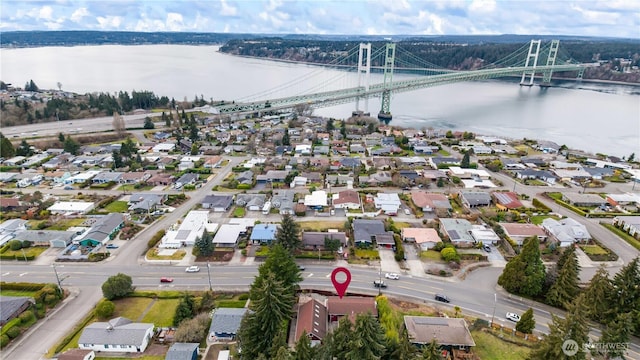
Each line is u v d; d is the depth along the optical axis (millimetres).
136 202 90375
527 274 58375
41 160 118250
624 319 45438
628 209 88875
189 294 57312
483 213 86125
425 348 41969
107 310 53812
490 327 52938
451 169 112062
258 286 53406
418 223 81938
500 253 71562
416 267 67062
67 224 80375
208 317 52406
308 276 64125
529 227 77375
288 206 85875
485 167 117375
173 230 77188
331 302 54844
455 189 100312
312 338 48281
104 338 48719
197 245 68750
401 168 113625
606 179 108812
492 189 100688
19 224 78625
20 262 67625
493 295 60156
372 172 110062
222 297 58969
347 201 88250
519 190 100750
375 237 74125
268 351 44500
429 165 119062
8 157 120250
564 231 75375
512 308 57344
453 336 49031
